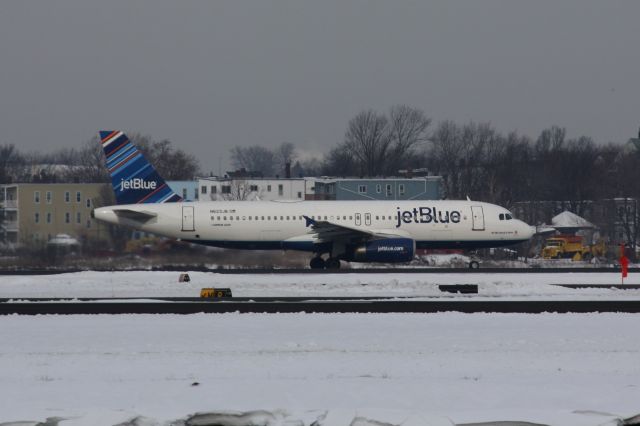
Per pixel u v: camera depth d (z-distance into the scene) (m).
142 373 79.56
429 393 71.88
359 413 64.81
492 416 64.94
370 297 150.50
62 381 76.31
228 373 79.50
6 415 65.06
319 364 83.44
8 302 140.25
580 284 180.38
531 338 99.44
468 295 153.50
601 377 77.75
